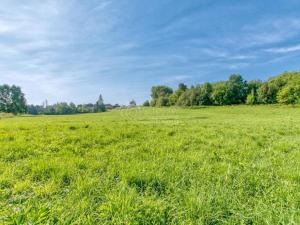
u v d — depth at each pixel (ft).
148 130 47.42
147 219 12.30
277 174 19.61
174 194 15.34
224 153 28.07
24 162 22.80
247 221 12.59
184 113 244.01
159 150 28.94
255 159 25.54
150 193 15.87
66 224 11.49
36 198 14.62
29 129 46.37
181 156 25.48
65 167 20.31
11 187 16.69
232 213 13.35
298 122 86.63
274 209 13.23
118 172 19.70
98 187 16.15
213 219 12.60
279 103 357.82
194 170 20.40
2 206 13.37
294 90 334.44
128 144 32.45
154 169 20.18
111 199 13.43
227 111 269.64
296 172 19.36
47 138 35.40
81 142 32.96
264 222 12.28
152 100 613.93
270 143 35.76
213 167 21.59
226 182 17.63
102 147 31.04
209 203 13.64
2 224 10.76
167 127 54.65
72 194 14.92
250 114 205.77
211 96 442.91
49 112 549.54
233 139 38.60
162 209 13.10
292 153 28.37
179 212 12.87
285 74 413.39
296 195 14.90
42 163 21.34
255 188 16.84
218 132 47.47
